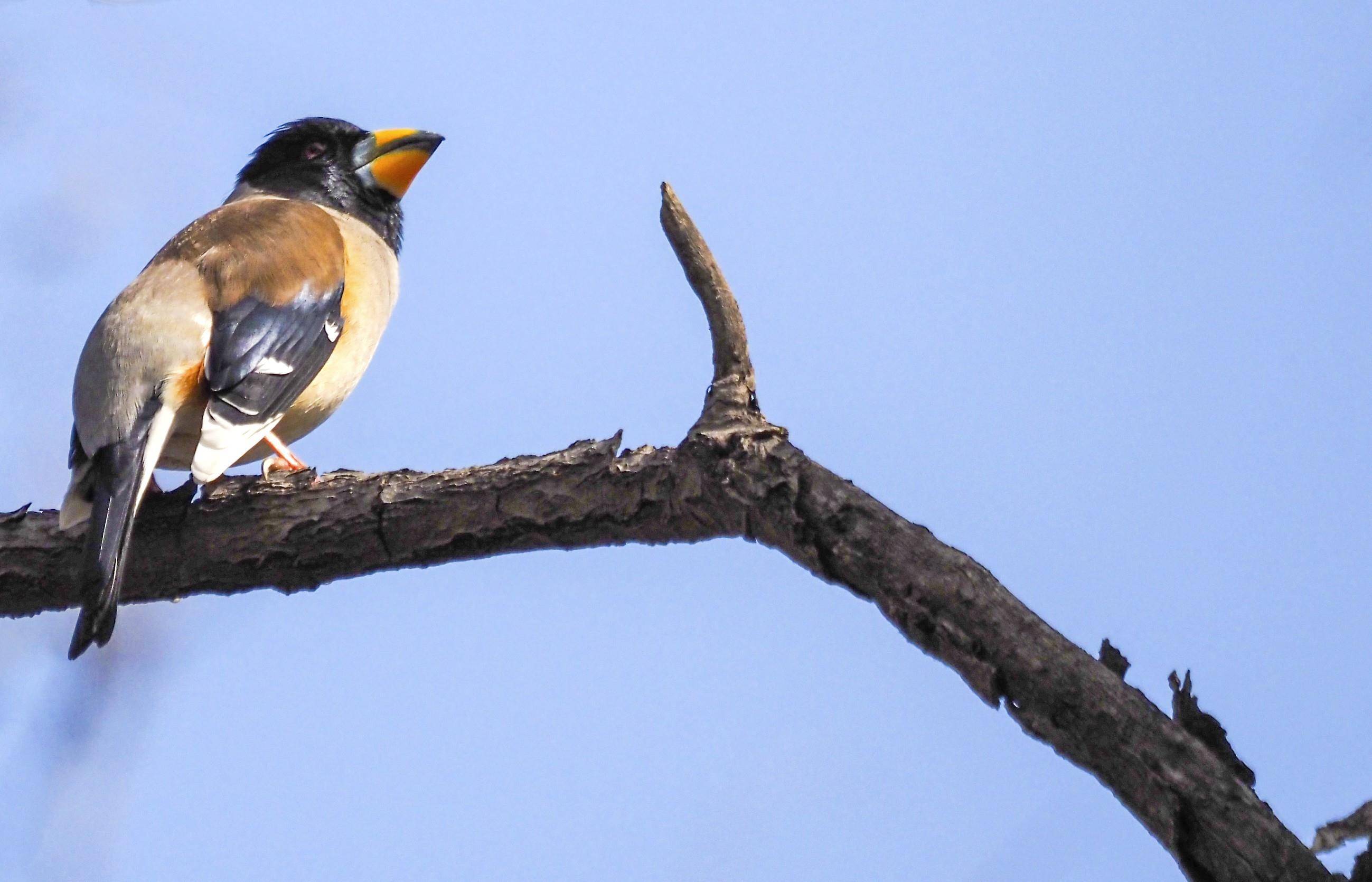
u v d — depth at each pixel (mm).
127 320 10070
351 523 9125
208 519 9484
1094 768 6609
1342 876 5906
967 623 6922
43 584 9719
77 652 8695
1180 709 6547
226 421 9914
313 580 9484
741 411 8172
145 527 9570
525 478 8711
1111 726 6469
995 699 6883
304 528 9234
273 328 10617
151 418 9727
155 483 10055
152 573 9609
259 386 10305
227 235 11156
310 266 11266
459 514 8883
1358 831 6258
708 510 8133
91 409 9797
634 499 8367
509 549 8969
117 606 9000
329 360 11344
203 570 9547
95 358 9953
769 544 7895
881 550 7281
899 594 7172
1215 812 6152
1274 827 6070
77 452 9961
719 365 8320
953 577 7047
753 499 7730
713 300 8328
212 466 9570
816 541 7500
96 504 9328
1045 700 6664
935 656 7152
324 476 9383
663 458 8297
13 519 9867
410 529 9039
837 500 7500
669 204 8406
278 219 11672
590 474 8508
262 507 9391
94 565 9023
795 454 7777
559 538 8734
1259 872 6016
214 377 10078
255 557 9391
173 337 10016
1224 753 6465
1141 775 6371
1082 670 6605
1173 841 6250
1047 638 6750
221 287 10570
